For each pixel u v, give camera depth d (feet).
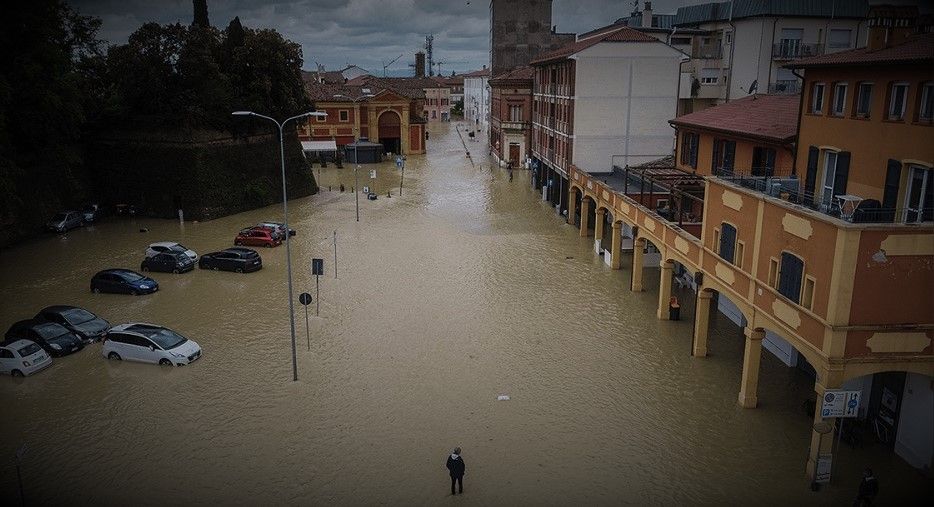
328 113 310.65
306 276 124.77
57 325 91.71
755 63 166.71
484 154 327.88
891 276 54.19
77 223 166.09
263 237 145.69
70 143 172.24
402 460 63.98
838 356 55.67
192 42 173.37
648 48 159.33
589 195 146.00
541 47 333.01
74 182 162.20
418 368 84.33
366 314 103.91
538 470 62.13
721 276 77.71
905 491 57.47
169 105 173.37
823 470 58.39
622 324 99.19
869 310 54.80
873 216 62.59
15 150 151.43
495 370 83.56
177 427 70.18
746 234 71.05
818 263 57.26
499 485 59.93
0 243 144.56
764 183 77.82
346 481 60.59
